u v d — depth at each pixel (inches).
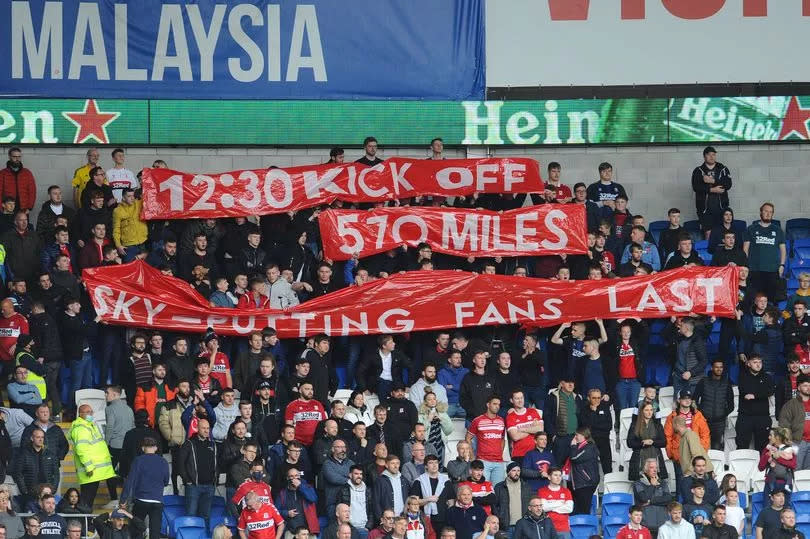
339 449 3403.1
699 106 4544.8
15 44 4446.4
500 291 3924.7
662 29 4549.7
